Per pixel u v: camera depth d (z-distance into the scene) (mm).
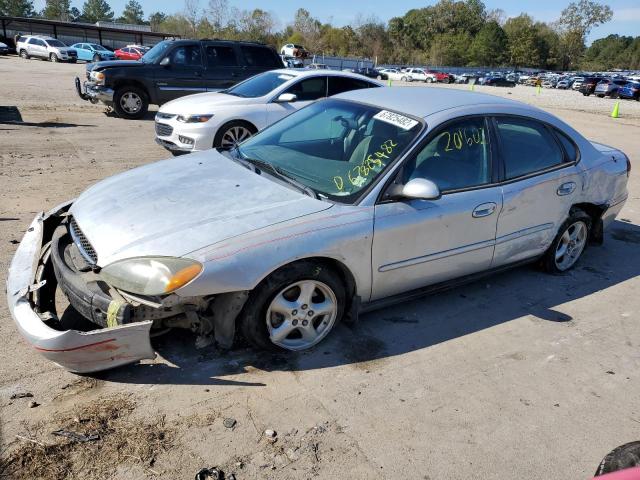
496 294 4480
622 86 38281
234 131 8430
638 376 3490
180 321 3113
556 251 4805
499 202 3973
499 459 2707
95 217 3268
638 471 1878
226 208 3230
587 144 4816
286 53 56344
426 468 2611
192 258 2855
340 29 100938
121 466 2479
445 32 111875
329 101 4508
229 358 3311
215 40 12734
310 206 3295
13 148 8570
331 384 3162
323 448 2680
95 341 2754
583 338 3900
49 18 117375
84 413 2781
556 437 2889
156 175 3779
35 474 2396
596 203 4867
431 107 3949
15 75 23031
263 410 2904
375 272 3488
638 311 4363
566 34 110250
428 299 4309
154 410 2842
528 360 3576
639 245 5941
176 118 8344
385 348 3580
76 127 11062
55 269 3207
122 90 12305
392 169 3518
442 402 3090
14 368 3100
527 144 4316
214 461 2547
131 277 2828
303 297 3293
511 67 107625
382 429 2840
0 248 4621
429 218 3594
